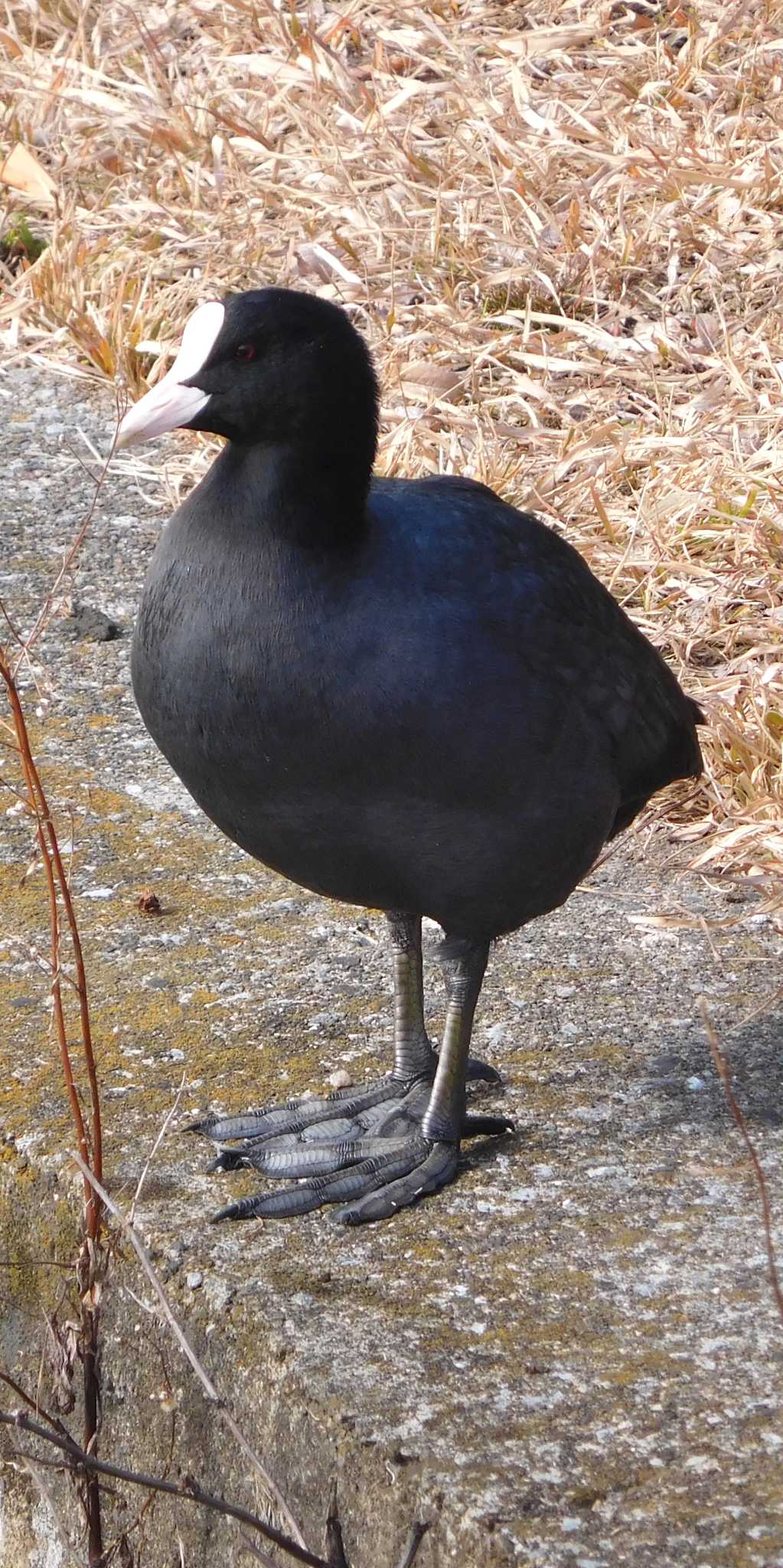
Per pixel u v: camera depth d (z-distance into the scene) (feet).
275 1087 13.32
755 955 15.10
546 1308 11.04
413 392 24.13
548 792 11.73
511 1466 9.77
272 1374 10.71
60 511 22.33
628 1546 9.25
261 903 15.75
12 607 20.18
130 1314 11.76
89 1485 11.21
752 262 26.09
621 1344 10.71
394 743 11.07
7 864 16.07
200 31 33.88
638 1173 12.38
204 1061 13.60
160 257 27.86
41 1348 12.58
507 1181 12.35
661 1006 14.37
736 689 18.40
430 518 11.64
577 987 14.64
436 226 26.78
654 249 26.61
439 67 30.37
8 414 24.73
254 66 31.65
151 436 11.34
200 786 11.80
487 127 28.55
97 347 25.93
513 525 12.07
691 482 21.83
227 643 11.09
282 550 11.07
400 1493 9.78
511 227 26.89
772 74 29.73
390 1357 10.62
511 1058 13.76
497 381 24.81
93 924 15.28
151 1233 11.78
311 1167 12.44
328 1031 14.03
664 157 27.78
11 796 17.07
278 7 33.88
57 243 28.19
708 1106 13.12
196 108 30.19
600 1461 9.80
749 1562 9.14
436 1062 13.41
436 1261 11.50
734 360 23.97
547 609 11.73
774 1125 12.87
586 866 12.54
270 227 28.27
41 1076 13.35
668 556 20.67
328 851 11.76
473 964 12.53
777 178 26.99
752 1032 14.02
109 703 18.69
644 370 24.26
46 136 31.63
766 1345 10.68
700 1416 10.12
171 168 30.37
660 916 15.65
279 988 14.55
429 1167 12.34
